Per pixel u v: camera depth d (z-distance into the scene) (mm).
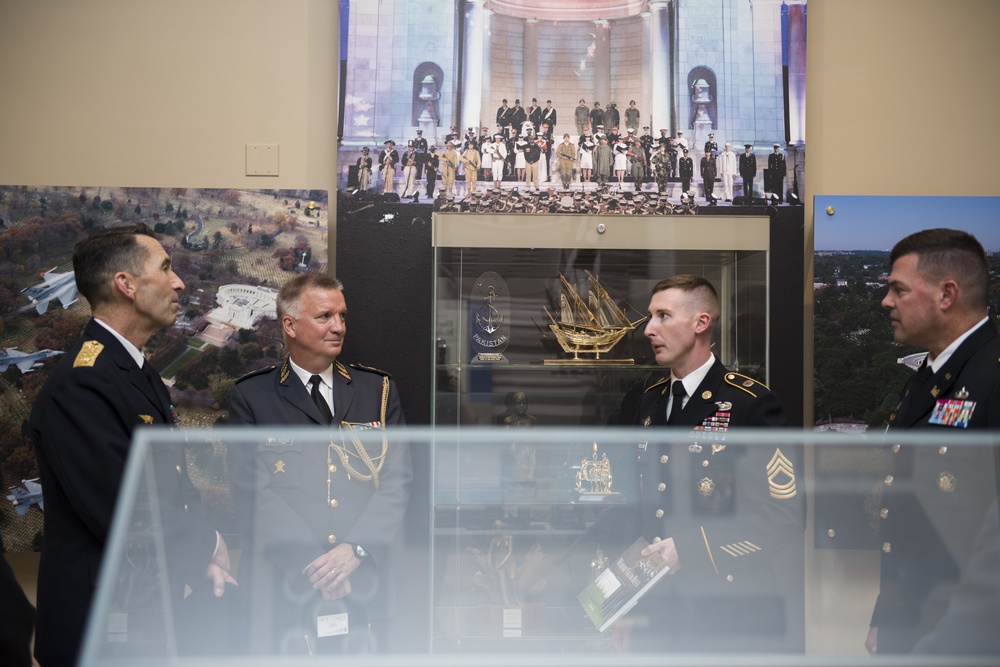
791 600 998
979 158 3248
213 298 3135
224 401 3123
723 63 3211
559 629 964
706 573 1034
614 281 2867
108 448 2010
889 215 3182
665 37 3209
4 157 3178
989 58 3240
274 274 3148
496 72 3197
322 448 1201
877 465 1030
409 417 3164
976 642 909
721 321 2883
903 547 989
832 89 3271
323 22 3240
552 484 1082
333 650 905
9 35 3182
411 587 1030
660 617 977
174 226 3135
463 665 871
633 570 1031
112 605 827
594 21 3215
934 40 3242
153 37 3219
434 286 2836
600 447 1101
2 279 3088
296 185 3230
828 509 1039
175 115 3221
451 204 3184
